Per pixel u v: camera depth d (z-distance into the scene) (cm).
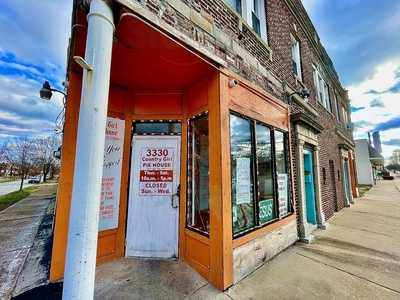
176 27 287
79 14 247
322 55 1087
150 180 400
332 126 1085
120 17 228
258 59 479
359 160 2850
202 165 383
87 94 205
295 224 523
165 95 422
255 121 427
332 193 917
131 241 383
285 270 361
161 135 412
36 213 827
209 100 351
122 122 403
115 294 275
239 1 484
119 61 322
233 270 312
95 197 198
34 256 396
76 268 184
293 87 662
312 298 281
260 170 434
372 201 1270
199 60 321
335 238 553
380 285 316
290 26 718
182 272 334
